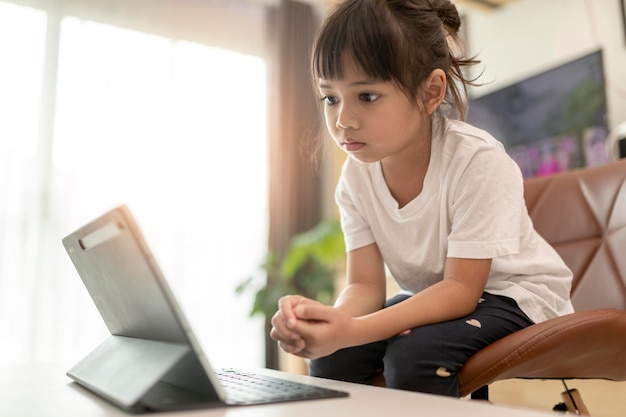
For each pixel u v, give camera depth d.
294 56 3.50
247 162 3.36
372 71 0.82
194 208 3.17
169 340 0.57
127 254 0.55
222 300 3.18
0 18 2.78
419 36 0.90
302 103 3.47
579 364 0.84
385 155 0.88
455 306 0.84
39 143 2.81
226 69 3.37
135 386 0.54
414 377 0.77
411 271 1.04
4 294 2.65
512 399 1.60
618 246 1.17
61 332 2.75
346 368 0.93
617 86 2.30
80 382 0.69
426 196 0.98
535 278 0.97
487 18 2.83
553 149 2.44
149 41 3.15
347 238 1.11
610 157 2.16
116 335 0.74
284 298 0.70
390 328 0.77
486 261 0.88
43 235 2.77
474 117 2.79
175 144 3.15
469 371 0.78
